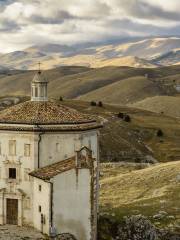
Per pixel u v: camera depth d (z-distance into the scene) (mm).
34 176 62969
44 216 61312
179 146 184625
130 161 157625
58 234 60312
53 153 64875
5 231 62688
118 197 90188
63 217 60688
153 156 171750
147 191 91750
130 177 101250
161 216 72562
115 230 68375
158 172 100688
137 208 77750
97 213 68062
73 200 61062
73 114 68875
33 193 64500
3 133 66312
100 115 196625
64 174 60438
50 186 59719
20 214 65312
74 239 60688
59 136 64938
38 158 64312
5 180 66438
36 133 64000
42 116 66250
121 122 194750
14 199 66000
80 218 61500
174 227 69312
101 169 122625
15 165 65750
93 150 69438
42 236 60469
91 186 61875
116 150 160125
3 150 66625
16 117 66438
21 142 65312
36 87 70312
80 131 65562
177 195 85062
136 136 185875
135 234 68000
